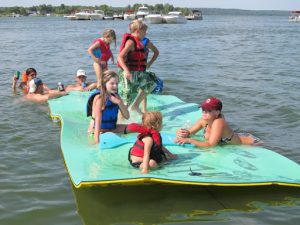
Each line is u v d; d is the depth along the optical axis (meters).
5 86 7.40
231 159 3.64
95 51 6.07
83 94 6.29
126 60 5.02
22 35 23.95
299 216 2.94
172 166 3.45
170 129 4.54
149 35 24.36
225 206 3.07
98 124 4.04
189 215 2.94
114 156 3.63
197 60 11.55
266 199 3.17
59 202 3.14
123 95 5.04
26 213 2.98
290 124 5.16
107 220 2.88
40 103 6.10
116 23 47.34
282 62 11.07
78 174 3.21
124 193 3.26
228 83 7.77
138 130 3.94
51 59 11.63
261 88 7.28
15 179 3.53
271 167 3.50
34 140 4.51
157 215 2.95
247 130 4.91
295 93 6.85
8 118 5.32
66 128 4.47
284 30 32.16
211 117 3.96
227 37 22.53
